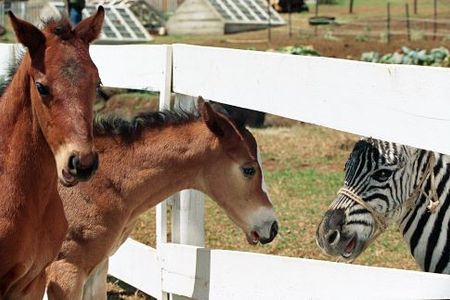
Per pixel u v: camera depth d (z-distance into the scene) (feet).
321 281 17.20
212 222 32.73
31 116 16.06
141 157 19.75
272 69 18.10
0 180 16.33
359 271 16.44
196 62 20.53
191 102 21.26
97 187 19.56
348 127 16.28
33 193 16.39
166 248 21.42
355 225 16.85
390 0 129.90
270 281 18.35
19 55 18.10
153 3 123.03
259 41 92.27
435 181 16.87
